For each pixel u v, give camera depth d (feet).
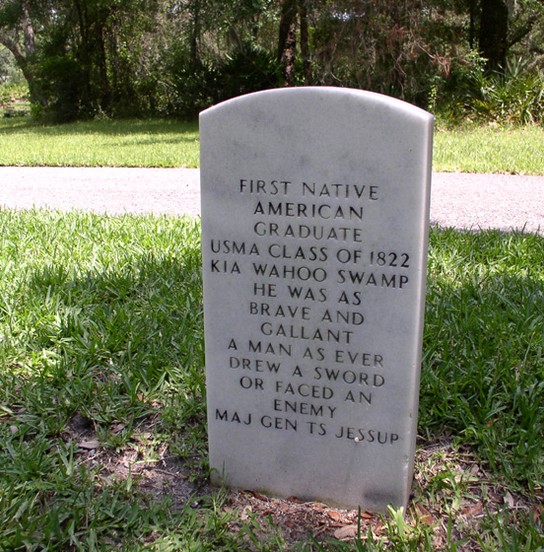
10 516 8.60
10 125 90.48
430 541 8.34
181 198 28.48
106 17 90.17
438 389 11.11
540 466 9.44
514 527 8.41
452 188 29.50
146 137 57.41
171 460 10.22
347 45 52.31
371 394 8.62
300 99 7.86
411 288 8.07
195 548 8.18
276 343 8.84
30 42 109.91
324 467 9.13
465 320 13.34
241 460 9.48
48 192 30.55
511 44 77.56
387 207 7.89
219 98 80.28
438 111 54.70
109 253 18.42
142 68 92.48
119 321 13.79
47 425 10.71
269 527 8.77
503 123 52.49
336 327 8.52
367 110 7.67
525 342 12.64
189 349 12.60
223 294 8.86
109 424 10.94
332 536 8.64
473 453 10.03
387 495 8.94
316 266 8.37
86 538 8.43
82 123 83.61
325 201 8.11
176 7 85.51
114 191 30.40
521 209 25.40
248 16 69.15
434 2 53.52
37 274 16.11
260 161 8.21
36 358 12.53
